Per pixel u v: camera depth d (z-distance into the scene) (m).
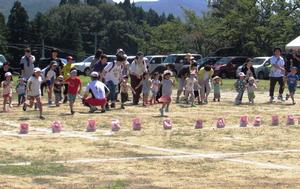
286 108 20.03
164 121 14.04
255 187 7.70
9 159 9.55
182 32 77.25
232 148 11.09
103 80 19.16
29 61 19.39
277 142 11.92
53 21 116.25
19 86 19.22
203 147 11.16
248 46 62.16
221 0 71.88
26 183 7.78
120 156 10.01
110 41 129.25
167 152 10.51
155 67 46.75
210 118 16.39
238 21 62.25
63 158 9.72
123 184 7.79
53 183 7.80
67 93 18.48
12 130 13.27
